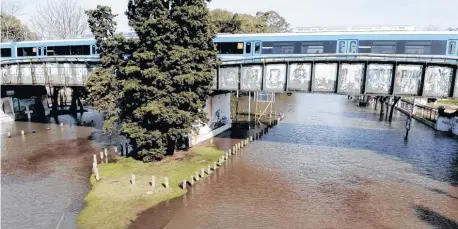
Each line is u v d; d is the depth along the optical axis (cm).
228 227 1869
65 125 4650
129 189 2327
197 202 2178
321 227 1889
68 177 2620
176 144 3278
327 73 2745
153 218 1948
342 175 2734
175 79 2564
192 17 2570
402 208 2142
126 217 1950
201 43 2712
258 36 3588
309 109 6656
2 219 1938
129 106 2759
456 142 3894
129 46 2683
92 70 3775
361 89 2678
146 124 2780
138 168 2770
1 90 4734
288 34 3509
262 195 2308
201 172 2592
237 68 2964
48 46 4575
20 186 2439
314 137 4084
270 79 2897
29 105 5197
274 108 6638
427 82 2523
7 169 2812
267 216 2005
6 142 3709
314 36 3431
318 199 2264
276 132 4344
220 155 3197
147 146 2897
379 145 3725
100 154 3138
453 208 2144
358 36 3325
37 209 2069
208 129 3831
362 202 2227
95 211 2012
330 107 7006
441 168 2934
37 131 4259
